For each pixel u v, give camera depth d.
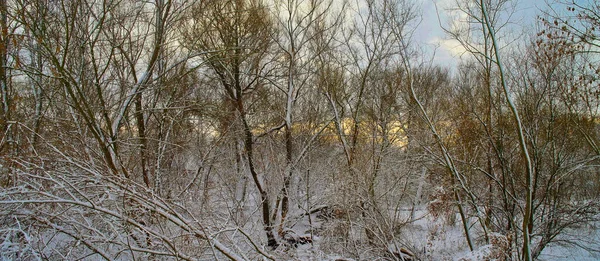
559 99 9.50
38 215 5.11
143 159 9.10
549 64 9.16
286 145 12.95
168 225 6.00
